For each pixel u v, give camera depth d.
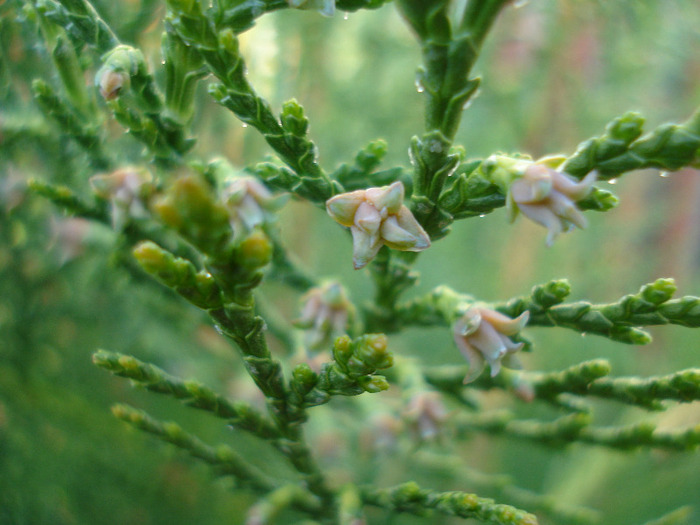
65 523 0.08
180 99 0.05
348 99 0.12
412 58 0.12
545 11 0.11
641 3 0.10
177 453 0.08
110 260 0.06
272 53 0.09
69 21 0.05
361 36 0.12
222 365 0.10
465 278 0.13
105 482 0.08
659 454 0.09
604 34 0.11
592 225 0.13
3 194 0.07
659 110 0.12
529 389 0.06
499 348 0.05
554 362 0.12
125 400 0.09
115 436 0.08
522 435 0.07
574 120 0.12
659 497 0.09
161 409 0.09
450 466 0.08
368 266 0.06
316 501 0.06
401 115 0.12
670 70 0.12
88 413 0.08
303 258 0.11
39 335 0.09
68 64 0.06
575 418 0.06
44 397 0.08
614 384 0.05
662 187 0.14
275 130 0.05
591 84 0.12
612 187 0.14
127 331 0.09
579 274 0.13
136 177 0.05
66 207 0.06
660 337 0.13
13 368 0.08
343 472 0.09
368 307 0.06
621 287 0.13
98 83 0.05
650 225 0.14
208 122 0.09
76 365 0.09
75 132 0.06
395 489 0.05
